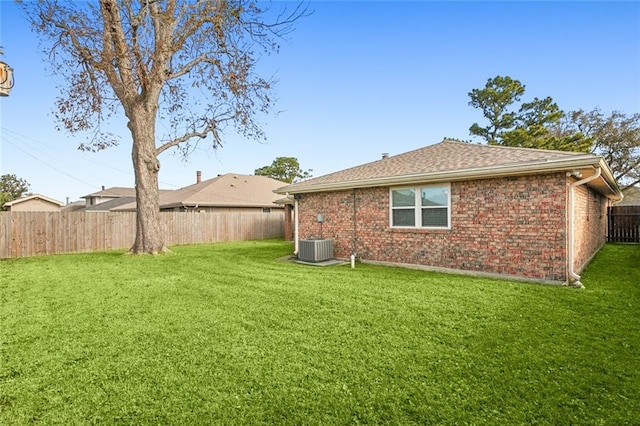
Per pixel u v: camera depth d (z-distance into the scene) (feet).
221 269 28.37
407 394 8.69
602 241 43.50
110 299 18.61
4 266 30.78
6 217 37.83
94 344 12.25
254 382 9.39
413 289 20.38
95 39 32.37
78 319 15.14
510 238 23.61
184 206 64.34
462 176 24.54
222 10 33.83
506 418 7.64
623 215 47.26
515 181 23.35
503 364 10.32
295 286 21.53
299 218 37.96
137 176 37.76
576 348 11.44
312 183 36.60
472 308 16.29
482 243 24.91
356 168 38.47
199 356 11.14
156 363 10.66
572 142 73.72
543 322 14.14
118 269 28.50
